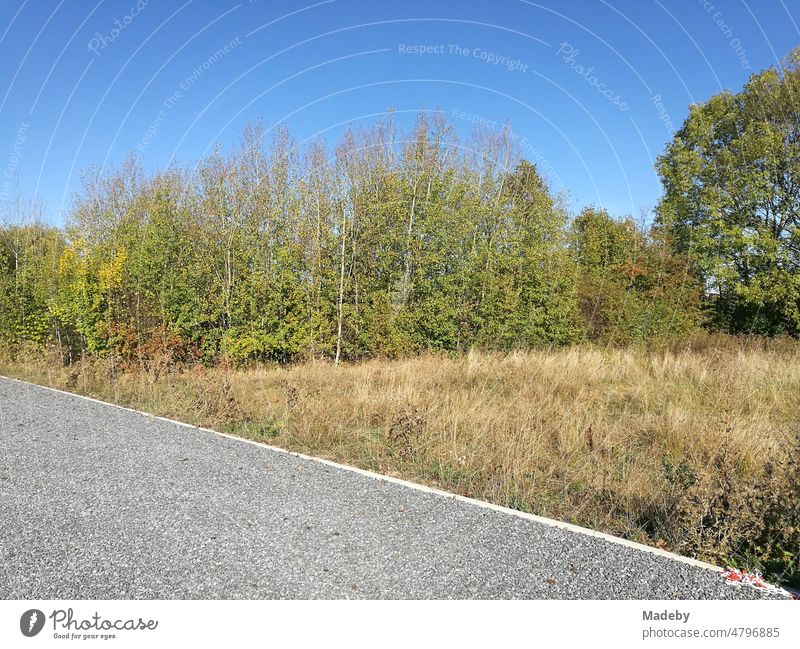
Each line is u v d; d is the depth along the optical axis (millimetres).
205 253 16969
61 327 18406
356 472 5148
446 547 3584
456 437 5855
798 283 17781
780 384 8477
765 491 3723
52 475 5012
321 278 16703
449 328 16375
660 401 7773
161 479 4895
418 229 17203
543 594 3062
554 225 18062
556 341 17141
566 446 5672
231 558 3402
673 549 3697
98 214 22266
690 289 18766
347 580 3164
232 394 7902
